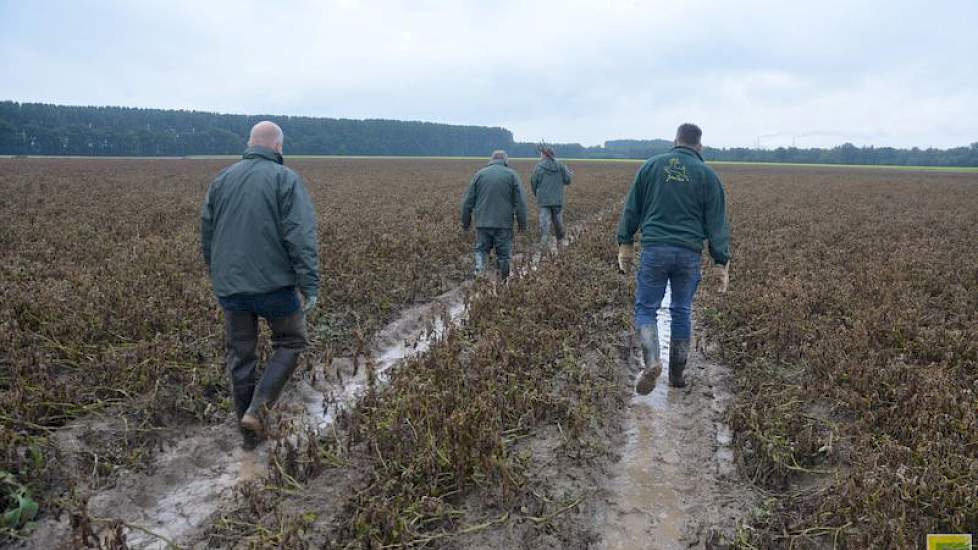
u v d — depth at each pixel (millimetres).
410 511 3082
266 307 3701
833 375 4645
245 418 3648
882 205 19234
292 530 2852
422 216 13773
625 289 7441
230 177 3676
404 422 3805
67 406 3941
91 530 2850
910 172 56562
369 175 32688
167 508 3307
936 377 4430
